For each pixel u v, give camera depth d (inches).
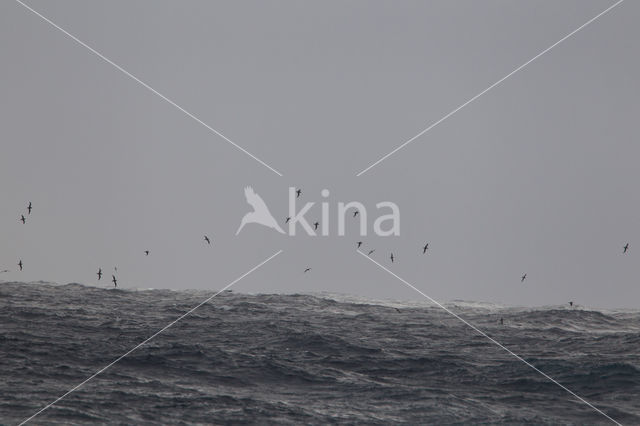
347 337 6486.2
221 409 4296.3
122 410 4180.6
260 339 6254.9
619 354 6028.5
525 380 5147.6
